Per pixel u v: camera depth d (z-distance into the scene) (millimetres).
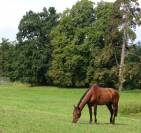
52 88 104500
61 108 52969
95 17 106375
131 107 49625
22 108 44812
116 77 92500
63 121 30203
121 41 88125
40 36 112438
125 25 81438
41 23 112875
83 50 103125
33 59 111000
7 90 90438
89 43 102875
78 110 29641
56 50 106562
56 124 27781
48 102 62688
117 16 82250
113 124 31047
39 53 110688
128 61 92062
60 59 105750
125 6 80875
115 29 83000
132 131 27984
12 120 27406
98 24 103062
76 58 103188
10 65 115250
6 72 116000
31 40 112125
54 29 109125
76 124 28859
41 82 113000
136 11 81250
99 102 30266
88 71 102250
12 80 114625
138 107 49844
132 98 81438
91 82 103250
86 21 106625
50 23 114062
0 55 118500
